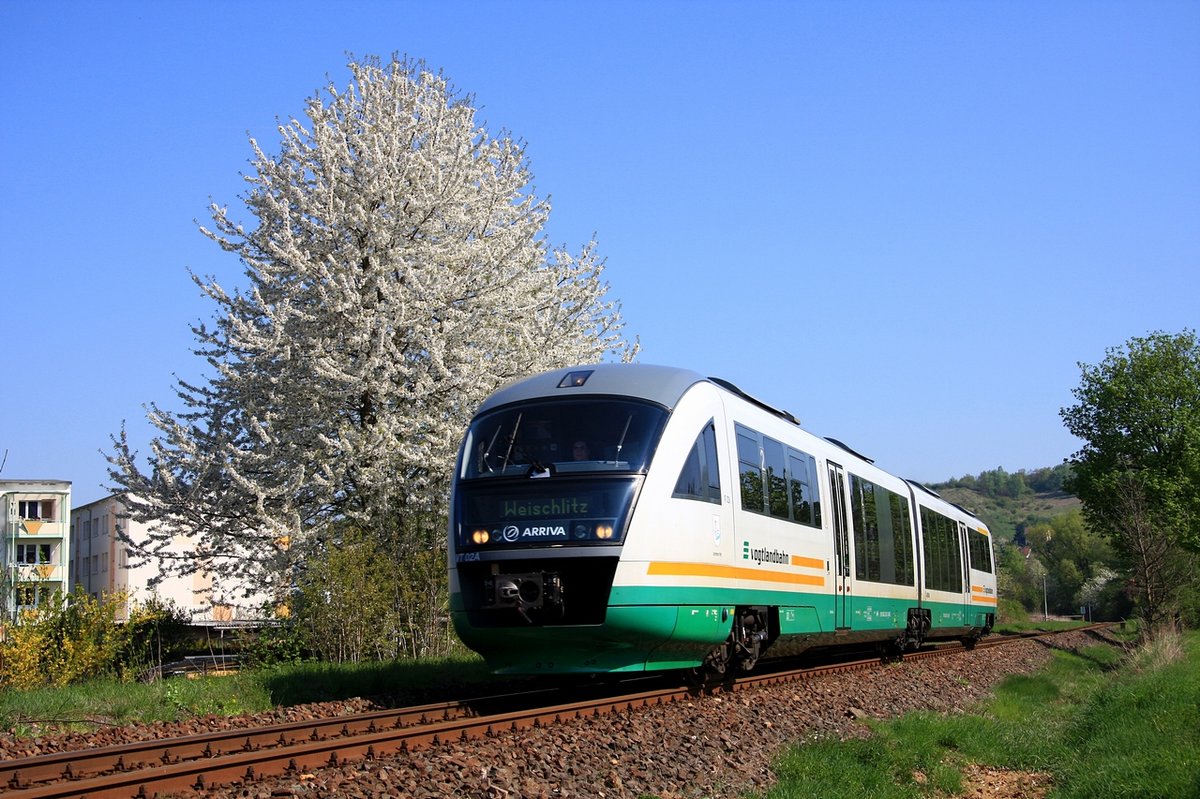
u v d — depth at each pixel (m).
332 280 22.00
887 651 21.61
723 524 12.86
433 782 7.46
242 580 23.47
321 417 22.45
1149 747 12.04
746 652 13.96
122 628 17.56
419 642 18.61
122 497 22.73
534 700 12.55
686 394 12.91
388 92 24.98
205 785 7.13
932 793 10.20
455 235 24.42
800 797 8.62
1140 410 43.94
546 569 11.48
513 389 13.12
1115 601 91.19
